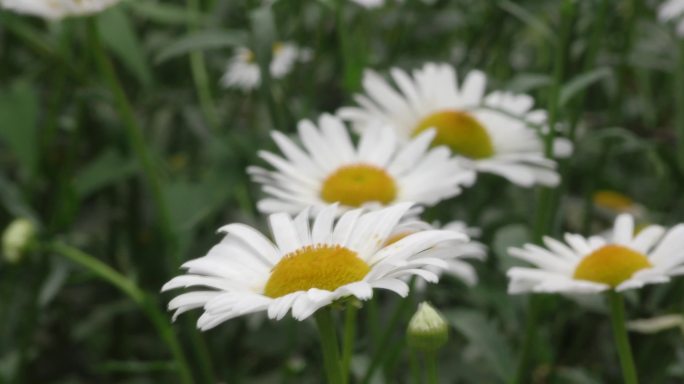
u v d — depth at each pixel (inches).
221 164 15.8
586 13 17.7
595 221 18.8
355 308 12.1
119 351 18.8
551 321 17.0
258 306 10.6
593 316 17.1
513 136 15.5
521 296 15.2
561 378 15.9
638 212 18.3
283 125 15.5
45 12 15.2
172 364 14.9
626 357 12.5
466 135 15.3
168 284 11.0
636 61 18.6
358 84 16.4
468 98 16.1
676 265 12.5
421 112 16.0
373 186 13.9
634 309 15.9
